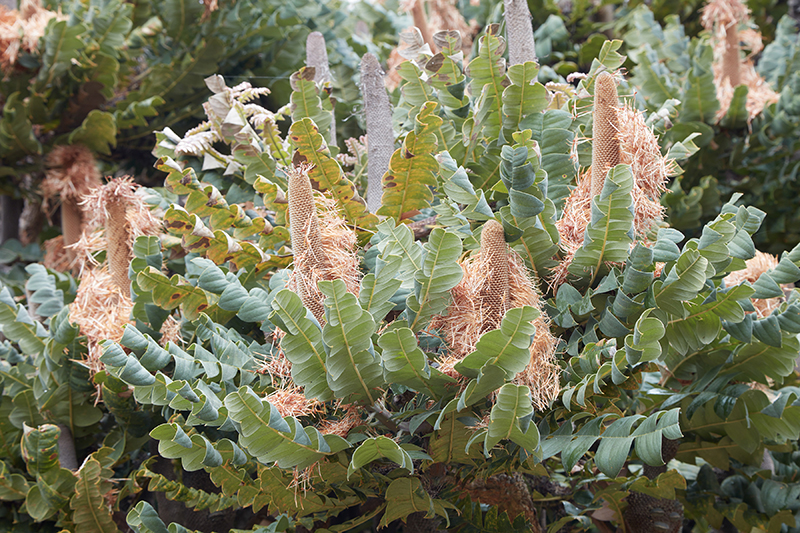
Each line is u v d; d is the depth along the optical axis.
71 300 2.56
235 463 2.07
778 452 2.53
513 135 2.10
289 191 2.09
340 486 2.13
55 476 2.34
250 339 2.32
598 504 2.38
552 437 2.10
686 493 2.54
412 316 2.07
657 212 2.16
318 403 2.11
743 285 2.08
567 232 2.17
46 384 2.40
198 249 2.21
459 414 2.08
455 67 2.25
